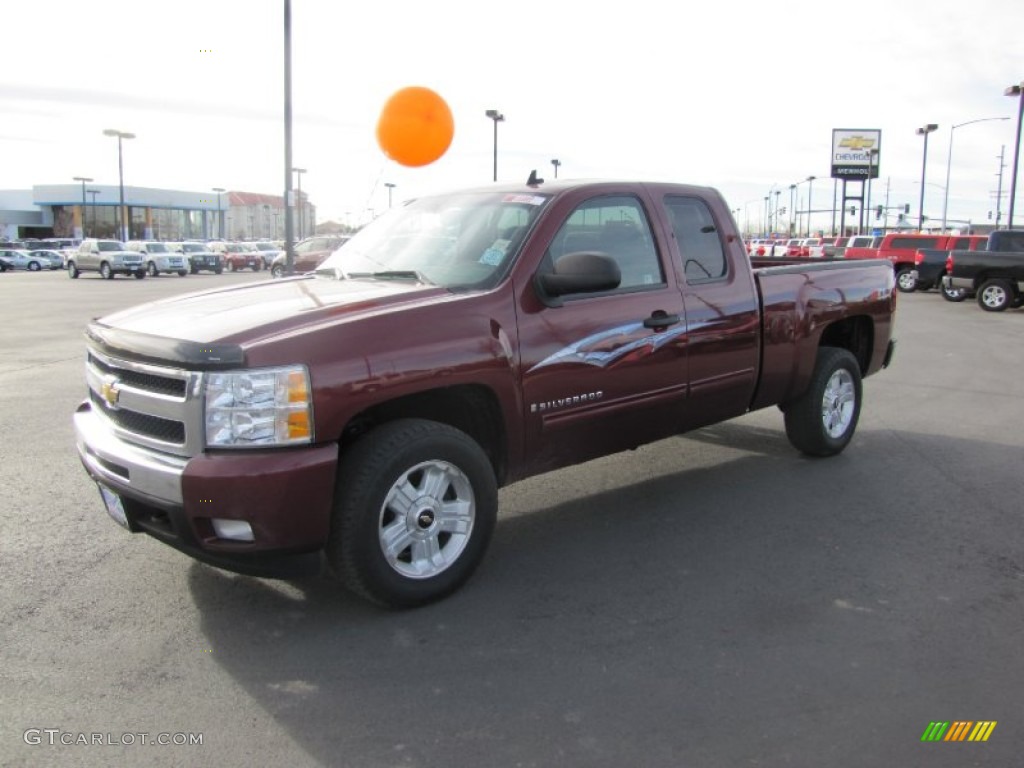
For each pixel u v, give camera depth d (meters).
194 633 3.60
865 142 66.56
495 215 4.52
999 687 3.20
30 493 5.43
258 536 3.32
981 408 8.43
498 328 3.96
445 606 3.87
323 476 3.38
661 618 3.76
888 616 3.78
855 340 6.76
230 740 2.85
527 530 4.90
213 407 3.26
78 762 2.72
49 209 92.00
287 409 3.31
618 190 4.71
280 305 3.84
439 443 3.74
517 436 4.12
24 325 16.30
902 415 8.08
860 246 31.25
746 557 4.47
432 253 4.53
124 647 3.47
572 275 3.99
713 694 3.14
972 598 3.97
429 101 5.25
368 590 3.65
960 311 20.31
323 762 2.74
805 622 3.72
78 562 4.33
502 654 3.43
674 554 4.52
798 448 6.36
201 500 3.24
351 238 5.34
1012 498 5.47
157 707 3.04
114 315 4.16
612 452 4.72
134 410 3.54
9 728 2.90
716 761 2.74
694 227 5.17
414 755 2.77
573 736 2.88
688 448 6.76
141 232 89.88
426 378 3.66
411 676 3.26
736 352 5.25
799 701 3.09
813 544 4.66
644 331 4.62
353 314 3.65
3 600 3.88
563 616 3.77
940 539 4.73
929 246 27.36
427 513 3.80
